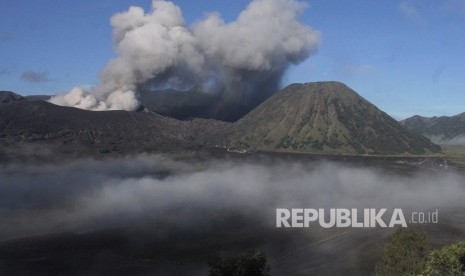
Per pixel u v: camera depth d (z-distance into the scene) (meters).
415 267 61.41
